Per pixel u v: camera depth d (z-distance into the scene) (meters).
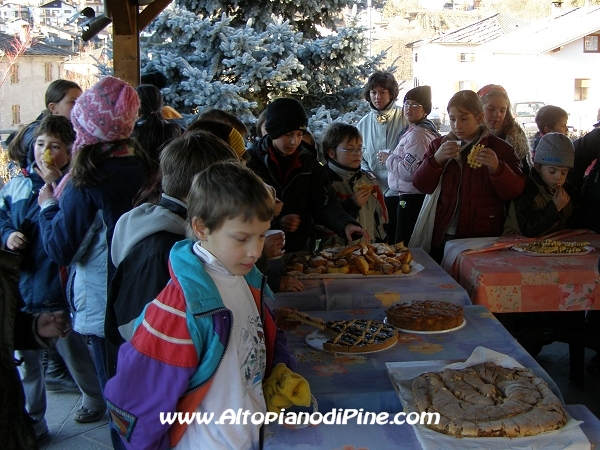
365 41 7.30
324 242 3.39
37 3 21.94
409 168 4.31
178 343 1.35
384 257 2.97
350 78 7.39
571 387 3.39
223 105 6.49
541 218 3.35
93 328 2.27
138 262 1.60
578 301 2.78
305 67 7.04
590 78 21.92
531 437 1.44
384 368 1.86
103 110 2.10
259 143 3.17
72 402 3.35
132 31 4.46
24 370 2.87
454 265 3.12
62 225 2.14
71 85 3.26
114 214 2.10
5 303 1.66
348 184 3.47
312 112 7.12
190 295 1.36
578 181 3.95
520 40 23.42
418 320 2.12
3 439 1.64
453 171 3.41
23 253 2.84
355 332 2.08
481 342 2.05
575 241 3.31
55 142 2.65
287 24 6.95
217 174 1.38
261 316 1.60
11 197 2.91
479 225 3.43
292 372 1.62
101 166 2.10
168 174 1.66
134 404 1.36
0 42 14.85
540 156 3.35
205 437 1.42
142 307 1.58
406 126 5.04
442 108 24.80
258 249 1.40
